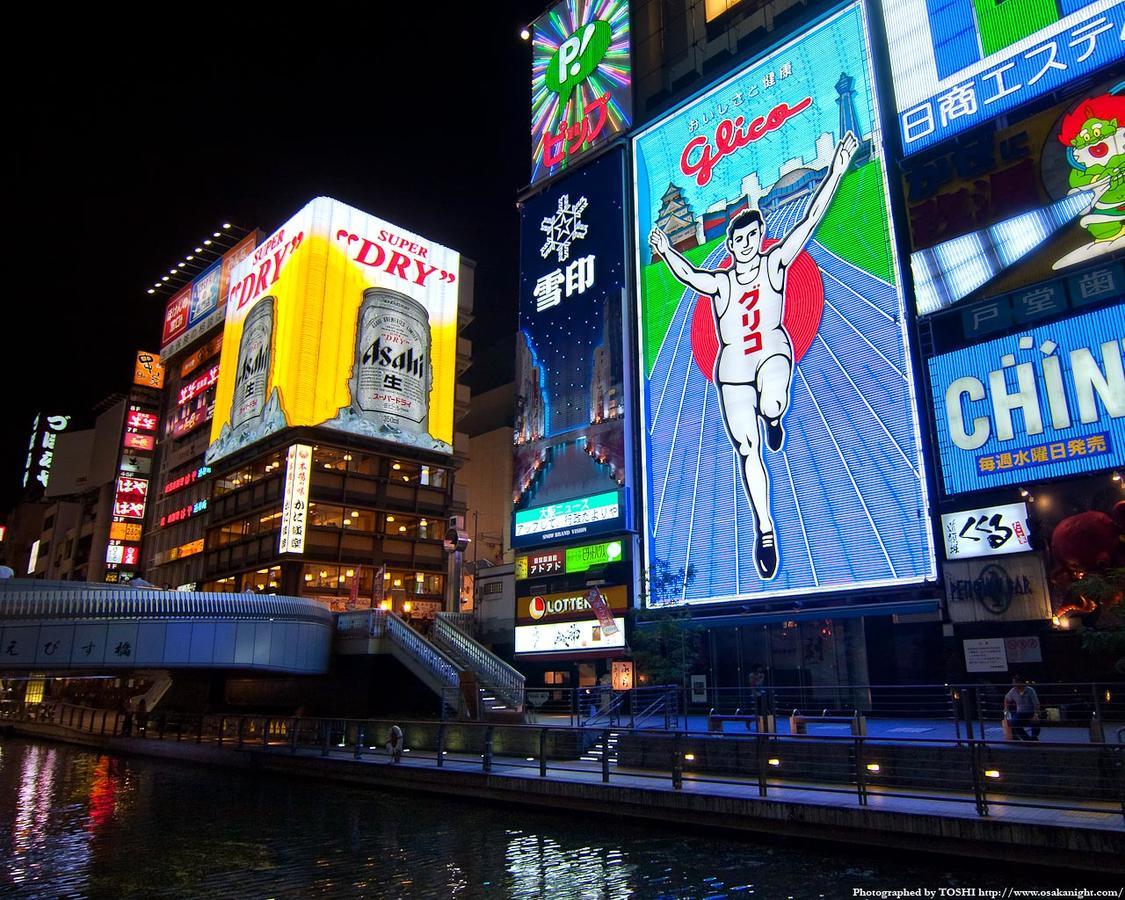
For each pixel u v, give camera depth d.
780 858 16.05
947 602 34.00
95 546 98.12
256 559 69.50
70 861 17.47
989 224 35.75
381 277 77.25
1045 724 26.05
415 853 17.48
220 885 15.33
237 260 92.50
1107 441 30.61
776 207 44.66
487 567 61.91
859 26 42.81
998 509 33.25
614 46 57.53
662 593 44.69
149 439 101.12
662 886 14.42
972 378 34.72
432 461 77.69
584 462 50.53
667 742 23.06
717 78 49.50
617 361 50.38
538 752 26.62
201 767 34.28
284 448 70.00
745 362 44.09
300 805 23.97
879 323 38.88
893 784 18.48
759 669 40.16
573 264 54.97
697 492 44.81
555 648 49.31
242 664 40.16
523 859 16.73
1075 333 32.28
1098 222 32.69
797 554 39.84
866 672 37.47
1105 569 30.00
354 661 45.44
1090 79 34.25
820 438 40.06
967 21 38.59
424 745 30.91
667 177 51.03
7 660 32.78
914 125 39.38
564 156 58.59
